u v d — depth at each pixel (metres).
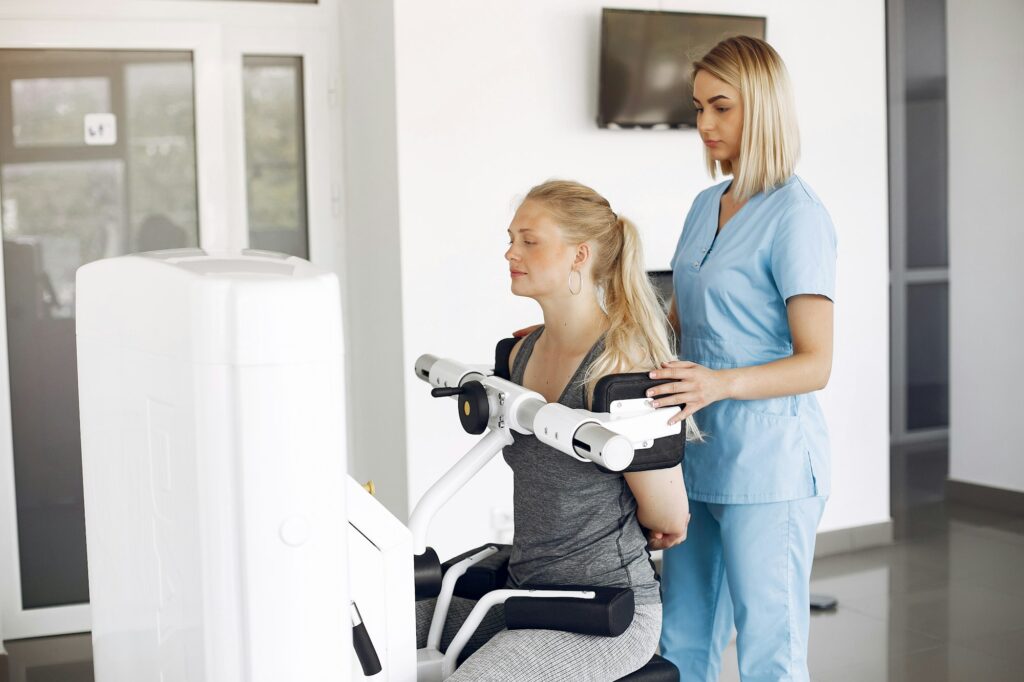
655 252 3.99
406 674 1.41
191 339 0.98
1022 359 4.95
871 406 4.42
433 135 3.59
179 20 3.74
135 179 3.75
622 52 3.76
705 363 2.27
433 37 3.56
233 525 0.98
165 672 1.13
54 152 3.67
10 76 3.60
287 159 3.97
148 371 1.10
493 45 3.66
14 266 3.66
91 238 3.73
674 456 1.60
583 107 3.83
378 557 1.38
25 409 3.70
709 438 2.21
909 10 6.02
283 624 1.00
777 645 2.19
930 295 6.41
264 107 3.91
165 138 3.77
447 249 3.64
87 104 3.68
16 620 3.69
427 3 3.54
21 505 3.71
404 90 3.53
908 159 6.18
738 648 2.24
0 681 3.30
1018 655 3.33
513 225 1.73
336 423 1.01
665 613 2.37
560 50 3.77
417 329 3.61
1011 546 4.46
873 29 4.31
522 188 3.75
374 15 3.68
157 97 3.75
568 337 1.75
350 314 4.13
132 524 1.20
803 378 2.10
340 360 1.02
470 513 3.74
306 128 3.96
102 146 3.71
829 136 4.27
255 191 3.93
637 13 3.75
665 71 3.83
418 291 3.61
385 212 3.69
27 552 3.73
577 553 1.68
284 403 0.98
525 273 1.71
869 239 4.37
